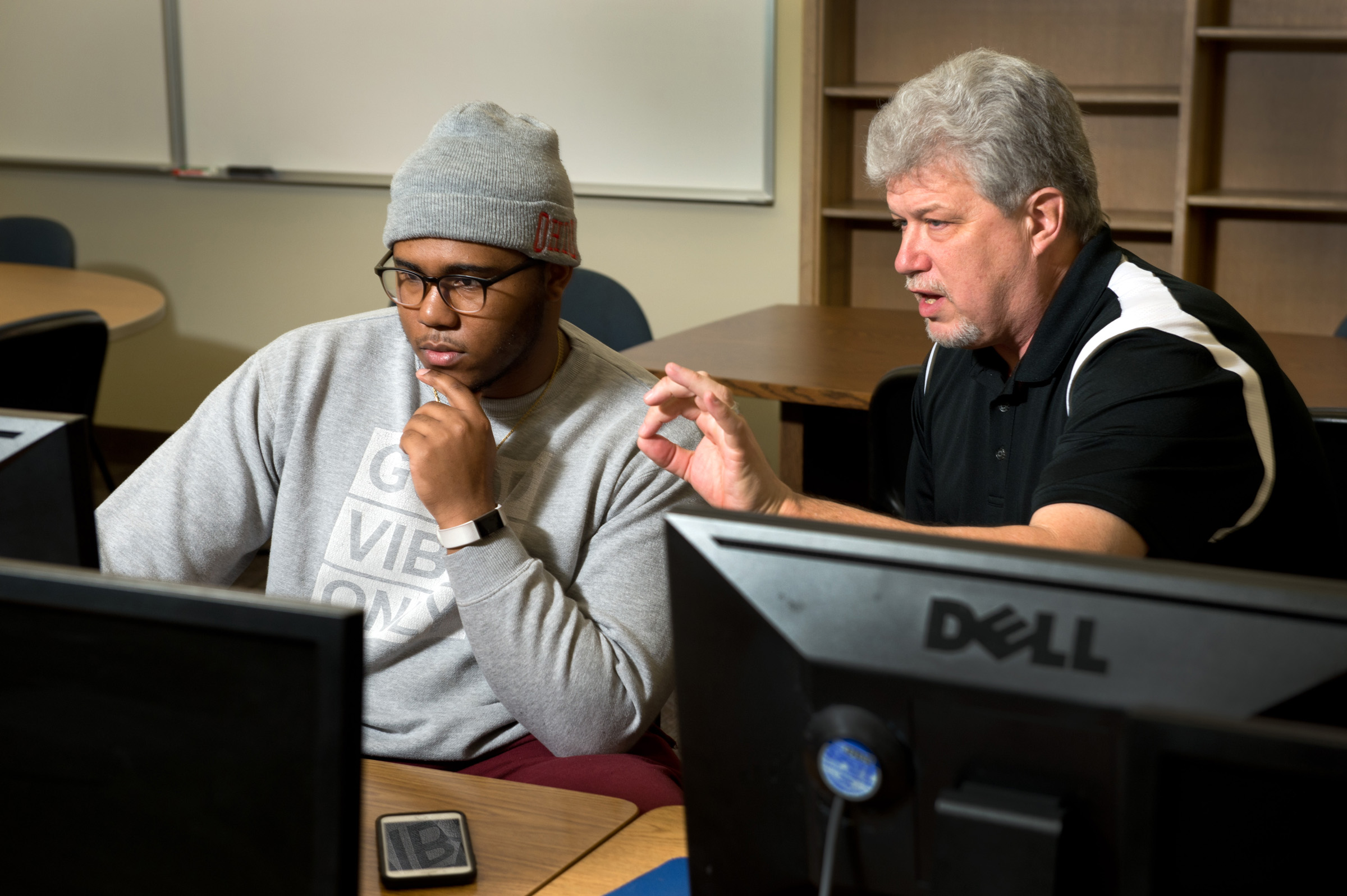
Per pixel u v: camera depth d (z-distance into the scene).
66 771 0.66
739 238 4.07
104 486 4.36
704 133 4.02
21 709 0.66
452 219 1.28
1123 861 0.53
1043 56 3.73
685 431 1.44
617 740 1.31
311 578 1.42
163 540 1.40
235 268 4.74
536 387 1.42
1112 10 3.62
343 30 4.34
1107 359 1.23
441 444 1.27
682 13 3.95
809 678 0.66
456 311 1.31
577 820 1.04
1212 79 3.54
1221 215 3.70
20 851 0.68
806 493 2.84
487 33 4.18
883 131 1.33
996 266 1.31
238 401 1.43
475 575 1.28
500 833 1.02
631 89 4.07
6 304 3.29
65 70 4.75
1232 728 0.50
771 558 0.66
